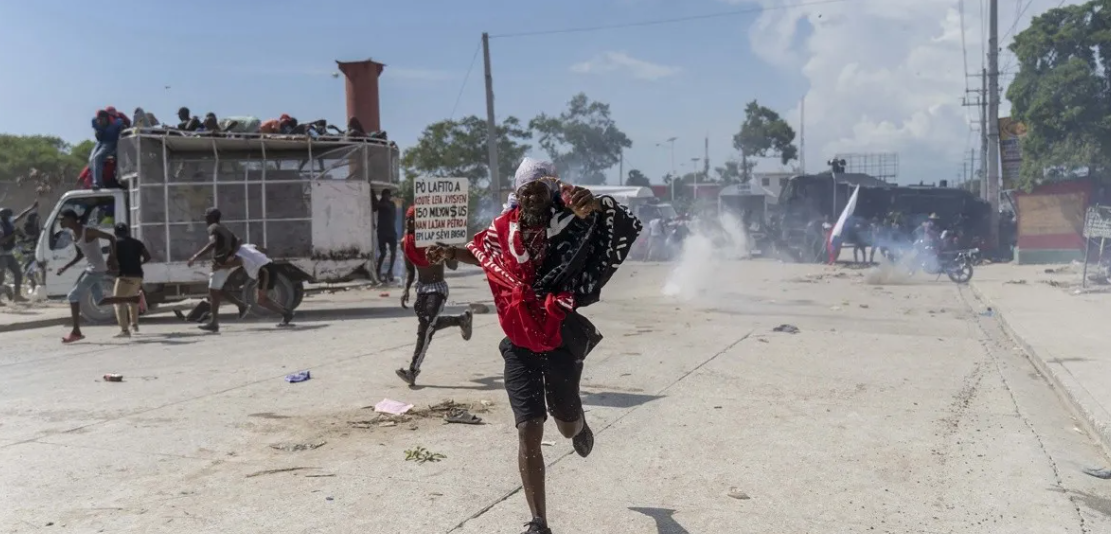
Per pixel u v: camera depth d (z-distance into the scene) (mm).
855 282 22250
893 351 10781
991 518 4945
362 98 28328
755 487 5465
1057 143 31484
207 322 14688
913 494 5348
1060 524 4855
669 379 8898
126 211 15602
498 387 8492
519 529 4703
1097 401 7371
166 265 15078
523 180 4453
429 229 8273
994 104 30281
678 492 5367
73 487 5430
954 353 10680
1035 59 32156
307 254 15516
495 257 4555
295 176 15648
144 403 7863
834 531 4730
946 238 23016
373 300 18391
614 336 12047
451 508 5035
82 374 9469
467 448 6312
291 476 5656
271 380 8953
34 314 16062
